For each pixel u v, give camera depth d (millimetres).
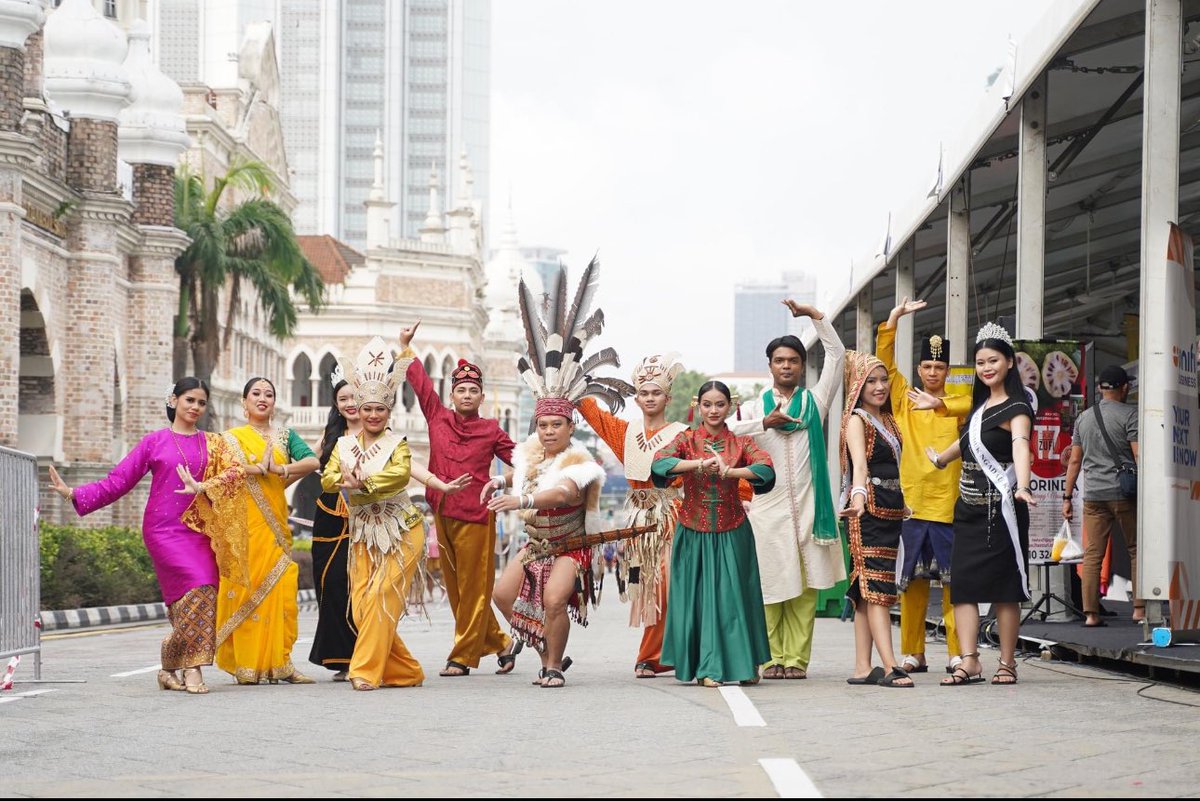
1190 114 15875
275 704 9430
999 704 8836
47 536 25047
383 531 10664
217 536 10719
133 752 7277
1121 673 10891
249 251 39156
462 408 11688
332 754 7078
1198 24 12555
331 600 11445
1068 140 15812
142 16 46656
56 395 31469
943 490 11266
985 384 10305
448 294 79250
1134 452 13180
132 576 28344
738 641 10117
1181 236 10438
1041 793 5770
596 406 10945
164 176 36594
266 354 61469
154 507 10680
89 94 32125
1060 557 13227
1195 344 10656
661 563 10656
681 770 6387
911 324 19672
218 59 177875
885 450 10266
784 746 7086
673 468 10125
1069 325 28172
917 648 11609
